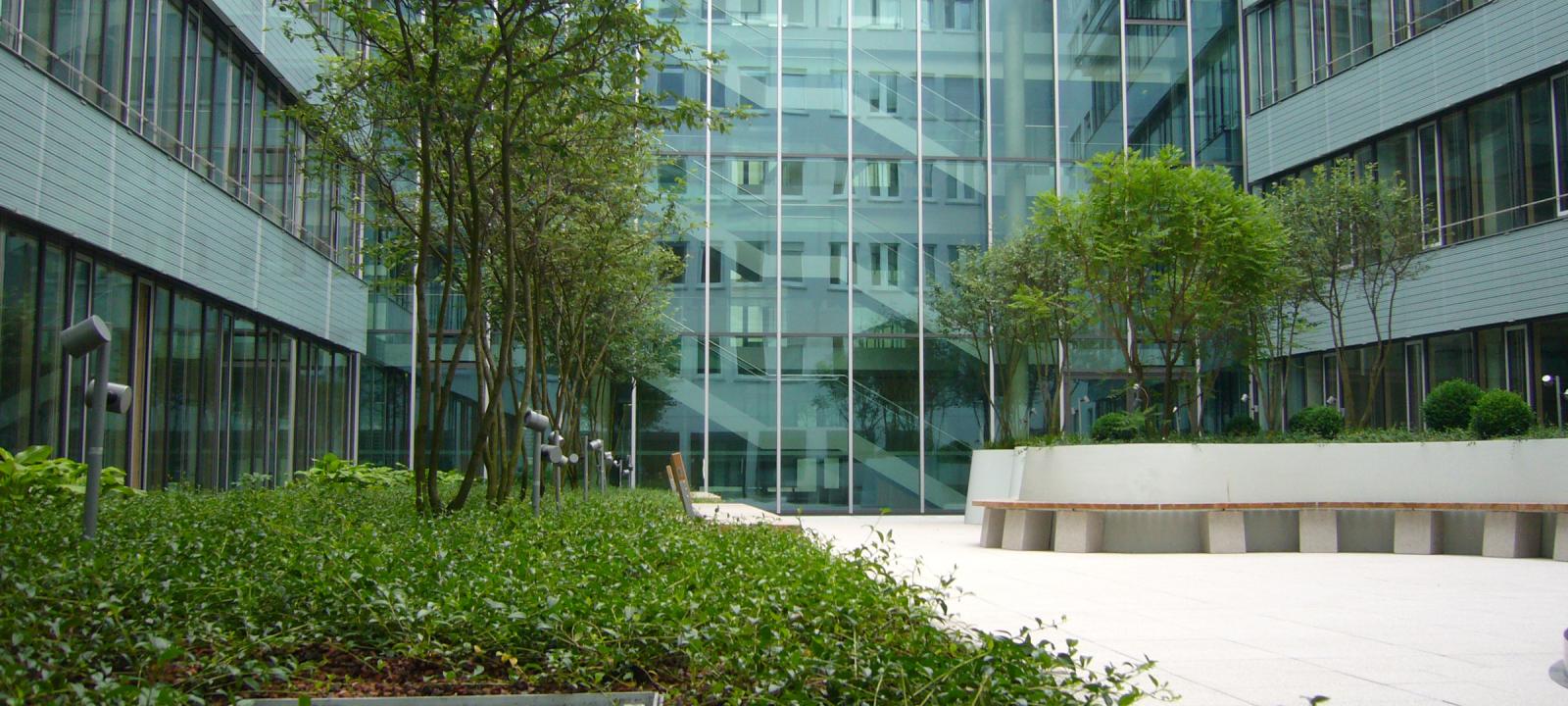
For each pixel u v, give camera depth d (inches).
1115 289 669.9
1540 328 753.0
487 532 315.9
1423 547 565.6
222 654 169.9
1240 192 662.5
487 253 579.8
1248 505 577.0
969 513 919.0
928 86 1071.6
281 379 814.5
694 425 1027.9
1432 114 834.8
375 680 179.5
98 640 166.7
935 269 1053.8
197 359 664.4
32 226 475.8
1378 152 898.1
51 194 477.4
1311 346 958.4
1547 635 283.9
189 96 632.4
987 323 991.6
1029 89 1074.1
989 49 1078.4
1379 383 900.6
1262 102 1037.2
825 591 210.4
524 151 426.0
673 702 162.6
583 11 398.6
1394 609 338.0
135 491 486.0
